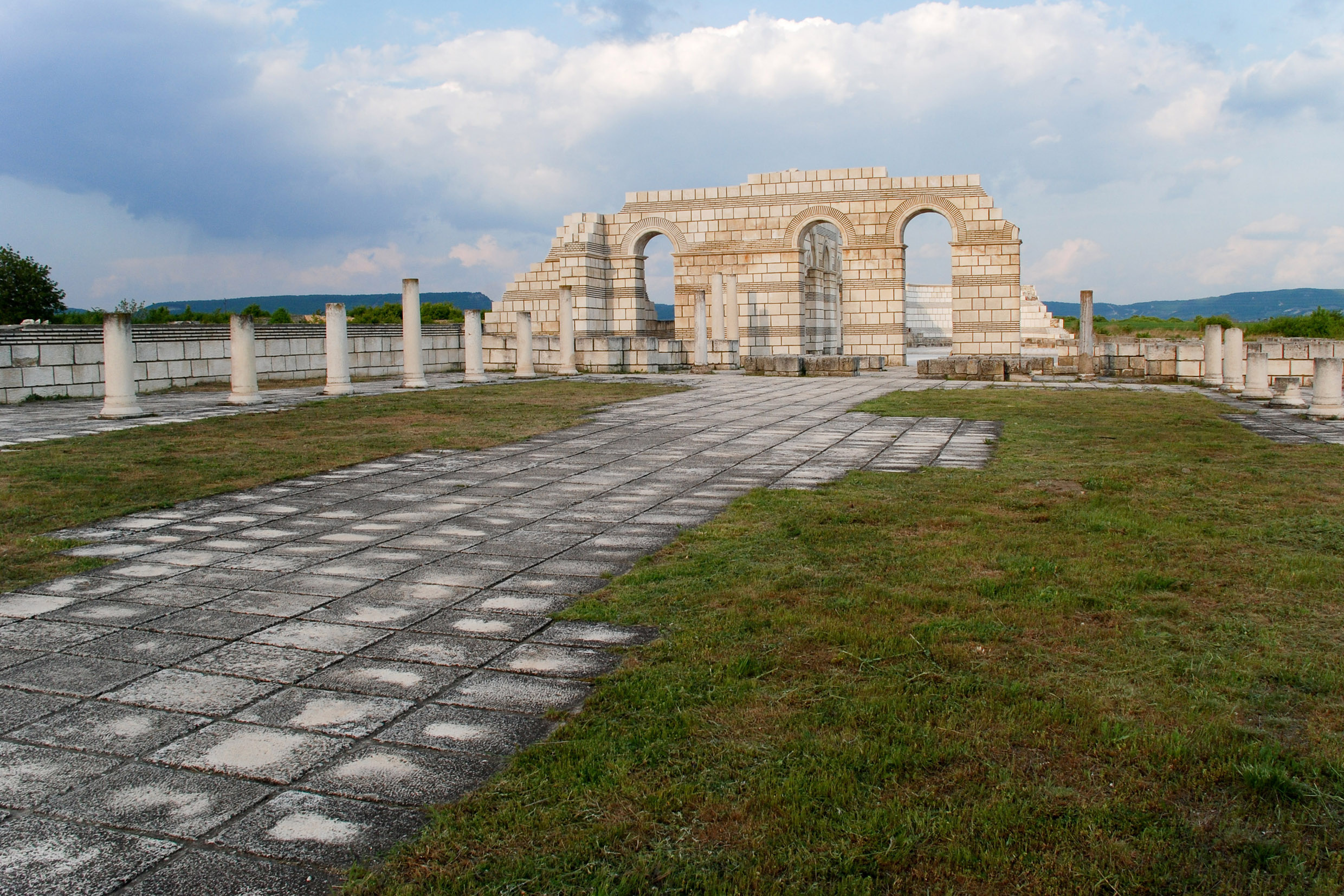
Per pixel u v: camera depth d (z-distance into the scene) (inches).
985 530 306.0
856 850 129.5
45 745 167.6
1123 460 456.1
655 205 1567.4
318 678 197.0
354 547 307.7
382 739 168.7
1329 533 296.8
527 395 836.6
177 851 134.7
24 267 2048.5
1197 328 2689.5
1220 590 238.4
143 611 241.6
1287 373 1047.0
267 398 812.6
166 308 1854.1
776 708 173.3
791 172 1499.8
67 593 257.1
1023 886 122.4
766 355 1480.1
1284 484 385.1
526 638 219.0
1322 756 151.1
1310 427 622.5
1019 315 1416.1
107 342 649.0
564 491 398.6
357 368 1138.0
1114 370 1165.7
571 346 1194.0
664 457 486.6
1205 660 191.6
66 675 199.3
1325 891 119.7
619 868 128.2
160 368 897.5
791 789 144.3
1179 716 166.7
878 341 1483.8
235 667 203.6
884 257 1470.2
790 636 210.5
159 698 187.5
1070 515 325.4
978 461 460.8
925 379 1130.7
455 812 142.4
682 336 1576.0
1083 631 210.8
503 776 152.9
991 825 134.4
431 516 353.7
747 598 237.8
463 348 1311.5
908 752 154.3
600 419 649.0
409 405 737.6
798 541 298.4
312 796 149.5
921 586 245.4
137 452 490.3
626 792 145.4
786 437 558.9
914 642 202.4
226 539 319.0
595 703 179.2
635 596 244.8
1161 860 126.6
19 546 304.3
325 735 171.0
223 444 522.0
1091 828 133.3
